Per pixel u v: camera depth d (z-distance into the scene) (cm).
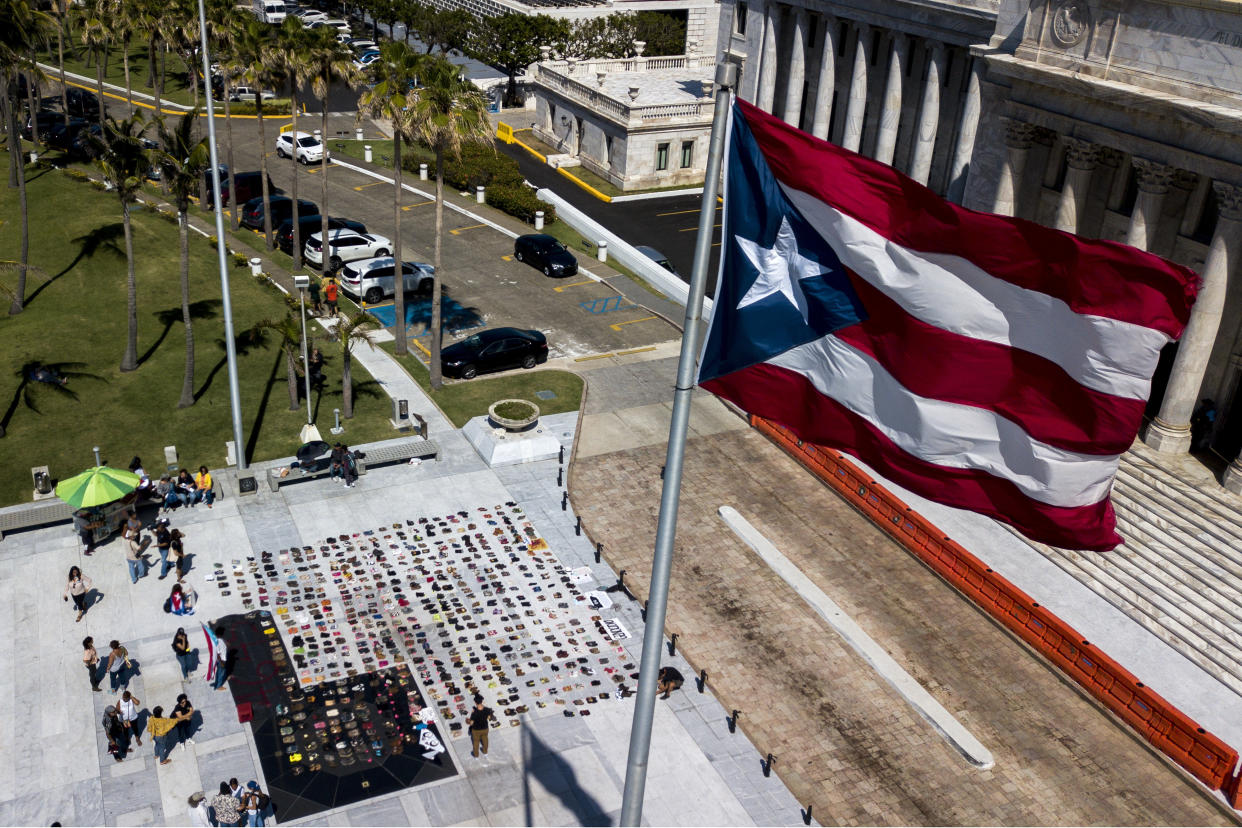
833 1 6019
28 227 5697
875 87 6128
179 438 4066
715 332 1591
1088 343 1480
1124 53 3550
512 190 6650
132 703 2677
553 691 2958
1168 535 3500
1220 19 3241
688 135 7231
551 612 3256
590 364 4853
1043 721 2942
